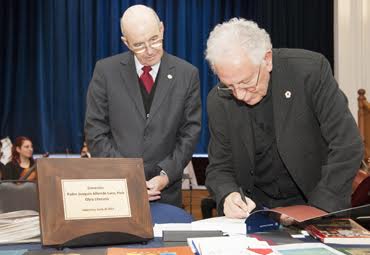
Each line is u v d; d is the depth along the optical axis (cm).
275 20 672
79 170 142
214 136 197
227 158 198
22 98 650
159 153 238
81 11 659
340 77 625
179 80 245
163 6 668
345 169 168
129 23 228
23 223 147
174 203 240
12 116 650
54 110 657
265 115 184
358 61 622
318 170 184
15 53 650
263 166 193
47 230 134
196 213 599
